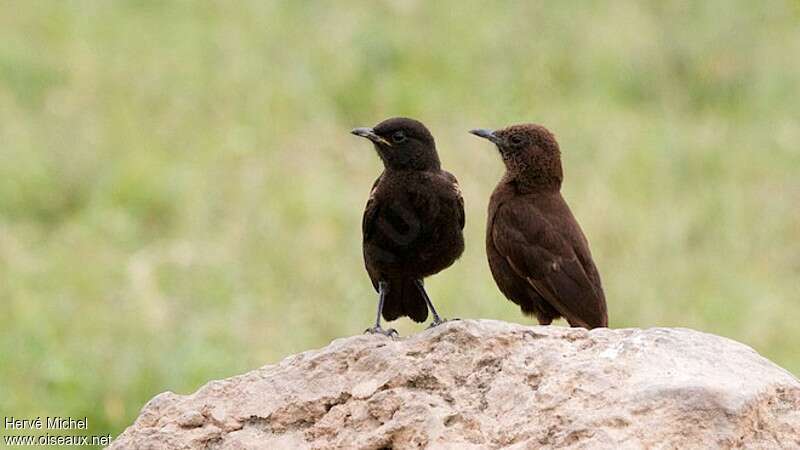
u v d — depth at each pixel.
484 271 15.63
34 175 17.44
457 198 9.58
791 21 22.61
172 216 17.03
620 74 21.14
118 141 18.42
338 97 20.05
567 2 23.16
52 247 16.30
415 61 21.06
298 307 14.95
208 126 19.06
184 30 21.89
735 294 15.67
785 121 20.09
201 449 7.97
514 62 21.25
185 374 13.45
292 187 17.48
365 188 17.78
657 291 15.73
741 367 7.67
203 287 15.29
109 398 13.34
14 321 14.52
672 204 17.62
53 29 21.53
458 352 8.02
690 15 22.39
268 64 20.84
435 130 19.06
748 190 18.09
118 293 15.24
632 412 7.29
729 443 7.20
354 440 7.75
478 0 23.42
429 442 7.50
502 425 7.54
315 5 22.91
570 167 18.31
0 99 19.19
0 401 13.30
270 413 8.04
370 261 9.73
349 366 8.15
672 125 19.88
